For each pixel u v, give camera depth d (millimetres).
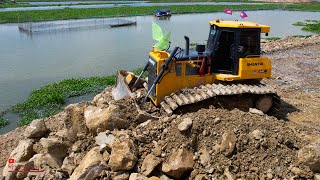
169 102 10359
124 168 8328
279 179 7910
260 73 11320
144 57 30031
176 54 11008
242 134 8703
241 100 11102
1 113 17516
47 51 32375
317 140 8922
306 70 21078
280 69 21391
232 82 11367
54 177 8906
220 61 11328
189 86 11055
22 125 15773
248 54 11250
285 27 50656
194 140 8750
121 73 12773
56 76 24312
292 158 8289
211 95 10320
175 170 8172
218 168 8117
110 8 73625
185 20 57344
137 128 9453
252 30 11078
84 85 21375
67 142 10070
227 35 11133
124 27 48875
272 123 9609
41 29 45250
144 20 57312
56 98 18812
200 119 9094
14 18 54375
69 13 62281
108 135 9359
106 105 11047
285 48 28906
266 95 11219
